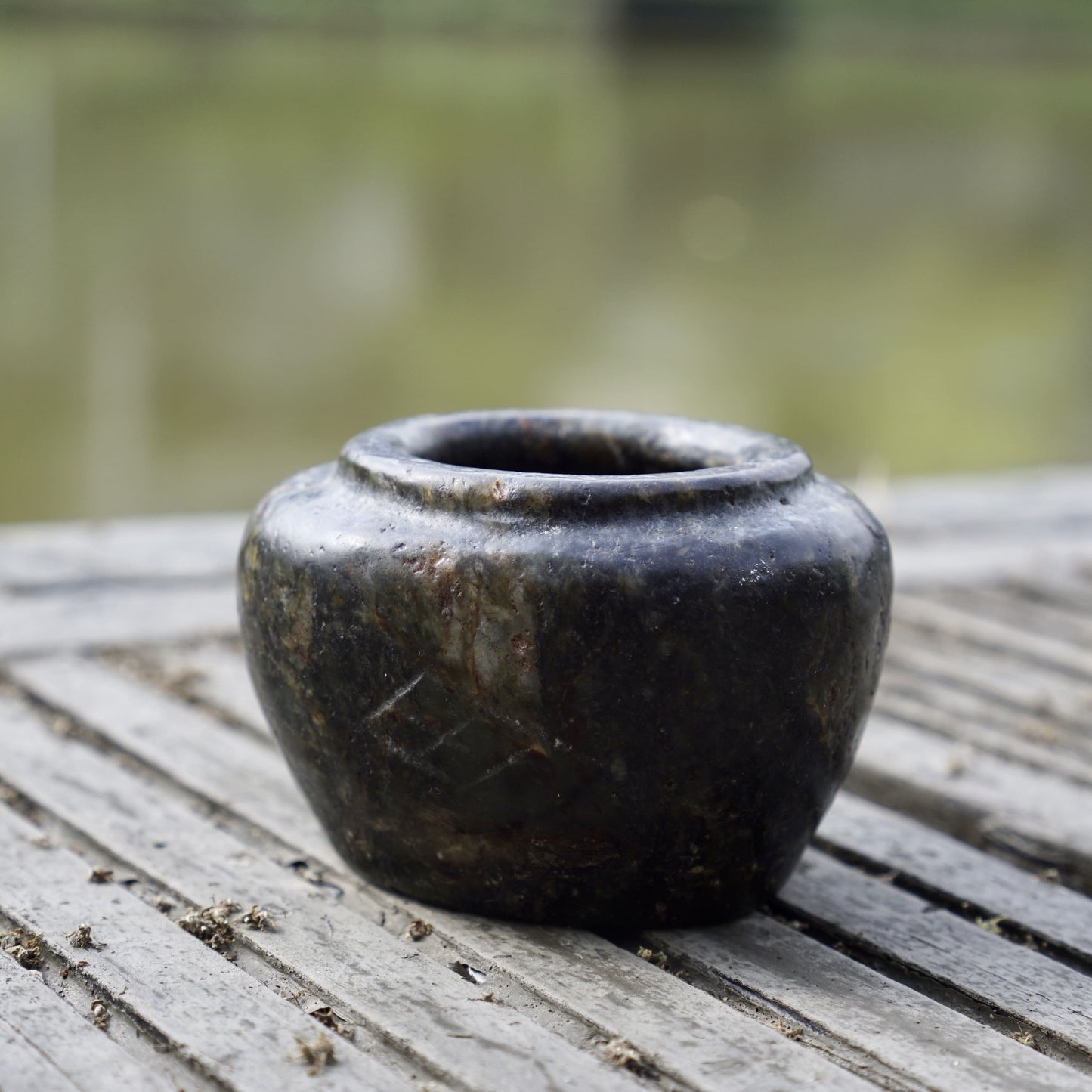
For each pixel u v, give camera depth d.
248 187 2.69
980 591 0.76
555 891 0.52
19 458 1.33
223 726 0.61
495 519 0.51
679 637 0.50
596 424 0.56
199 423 1.46
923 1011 0.51
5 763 0.59
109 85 3.58
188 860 0.55
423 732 0.51
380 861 0.53
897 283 2.23
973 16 5.81
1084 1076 0.49
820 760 0.52
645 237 2.52
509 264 2.25
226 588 0.72
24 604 0.70
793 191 3.01
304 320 1.86
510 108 3.89
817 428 1.53
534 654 0.50
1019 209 2.86
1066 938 0.54
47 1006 0.50
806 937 0.53
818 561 0.51
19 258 2.06
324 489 0.53
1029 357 1.83
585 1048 0.49
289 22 4.75
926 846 0.57
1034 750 0.62
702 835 0.52
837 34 5.63
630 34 5.26
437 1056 0.49
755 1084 0.48
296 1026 0.49
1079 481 0.98
